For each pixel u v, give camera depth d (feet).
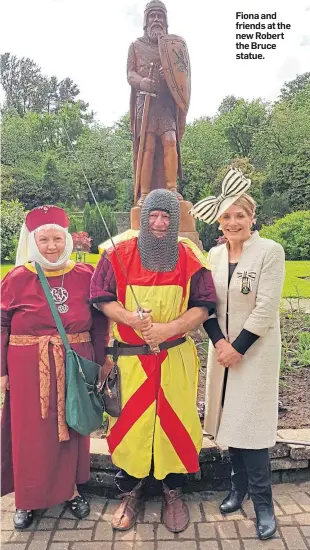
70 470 8.42
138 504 8.81
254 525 8.45
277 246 7.95
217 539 8.13
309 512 8.80
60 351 8.14
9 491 8.75
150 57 16.43
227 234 8.10
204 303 8.02
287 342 16.62
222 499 9.31
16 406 8.15
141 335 8.09
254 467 8.12
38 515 8.84
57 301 8.27
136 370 8.10
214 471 9.55
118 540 8.16
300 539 8.07
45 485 8.21
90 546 8.02
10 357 8.20
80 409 7.95
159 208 7.73
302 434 10.05
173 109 16.90
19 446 8.15
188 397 8.27
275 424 8.18
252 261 7.97
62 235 8.20
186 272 8.00
